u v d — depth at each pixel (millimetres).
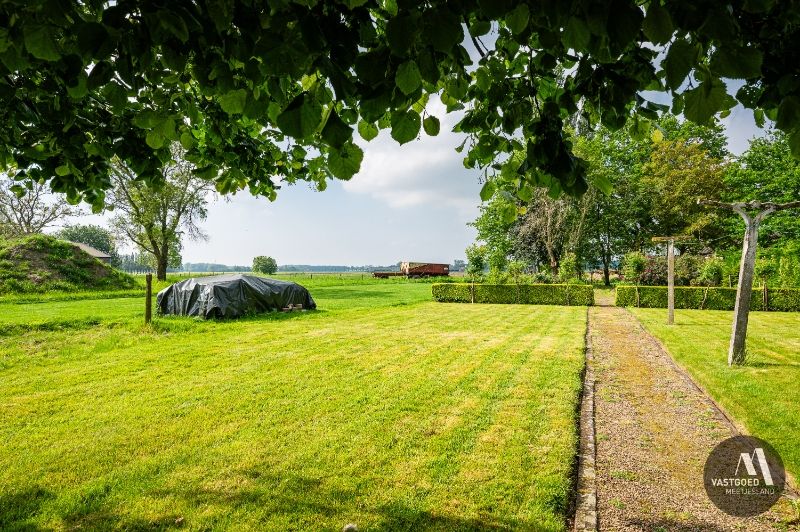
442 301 20422
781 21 1261
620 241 31781
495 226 31031
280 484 3158
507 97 2127
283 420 4391
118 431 4148
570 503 2949
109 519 2766
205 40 1502
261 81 1561
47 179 3293
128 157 3107
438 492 3027
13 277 19812
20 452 3713
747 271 6520
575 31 1177
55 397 5191
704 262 21156
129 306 15688
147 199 28062
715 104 1184
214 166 3301
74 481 3227
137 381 5867
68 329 9797
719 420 4473
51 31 1313
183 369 6520
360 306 17453
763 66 1319
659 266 21641
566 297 18672
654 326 11070
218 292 12641
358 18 1412
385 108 1400
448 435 3963
